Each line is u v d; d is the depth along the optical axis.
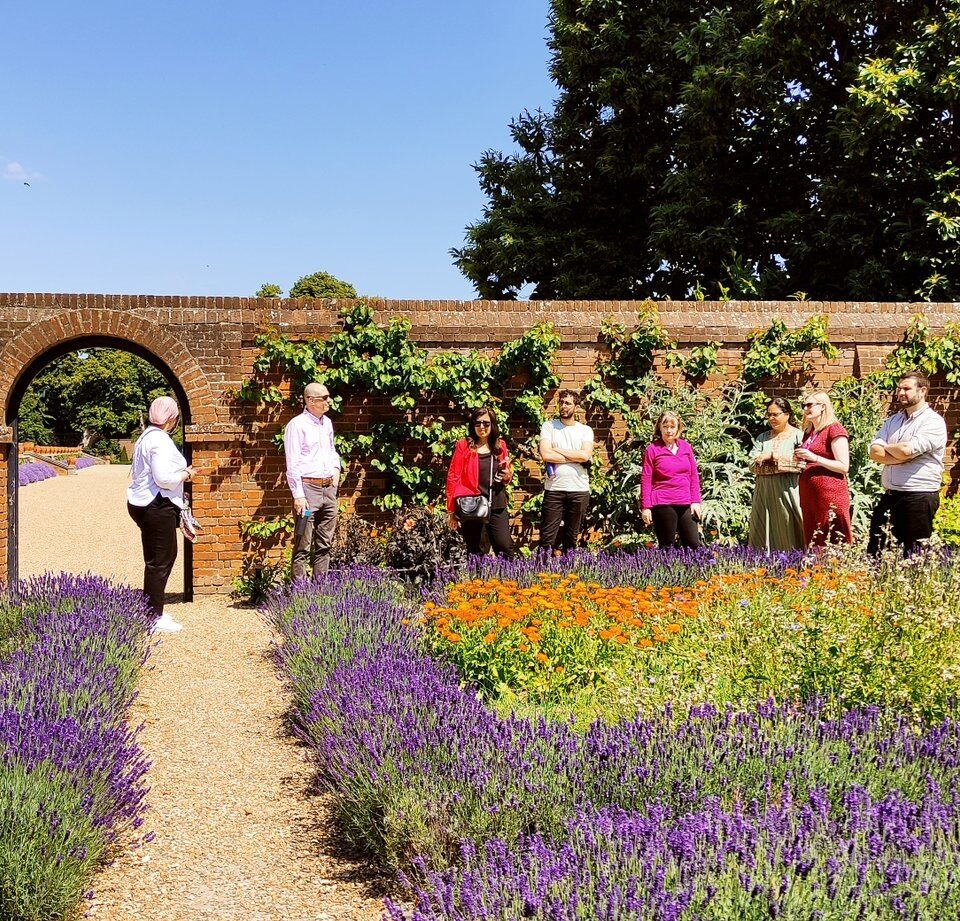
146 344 9.27
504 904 2.57
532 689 5.14
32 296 8.99
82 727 4.21
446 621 5.69
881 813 2.98
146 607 7.51
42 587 7.45
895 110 14.11
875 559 6.32
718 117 16.72
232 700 5.94
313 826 4.09
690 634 5.50
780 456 8.12
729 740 3.73
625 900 2.45
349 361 9.73
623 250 19.67
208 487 9.47
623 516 10.54
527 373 10.40
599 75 18.73
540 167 20.53
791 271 16.95
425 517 9.03
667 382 10.79
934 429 7.43
